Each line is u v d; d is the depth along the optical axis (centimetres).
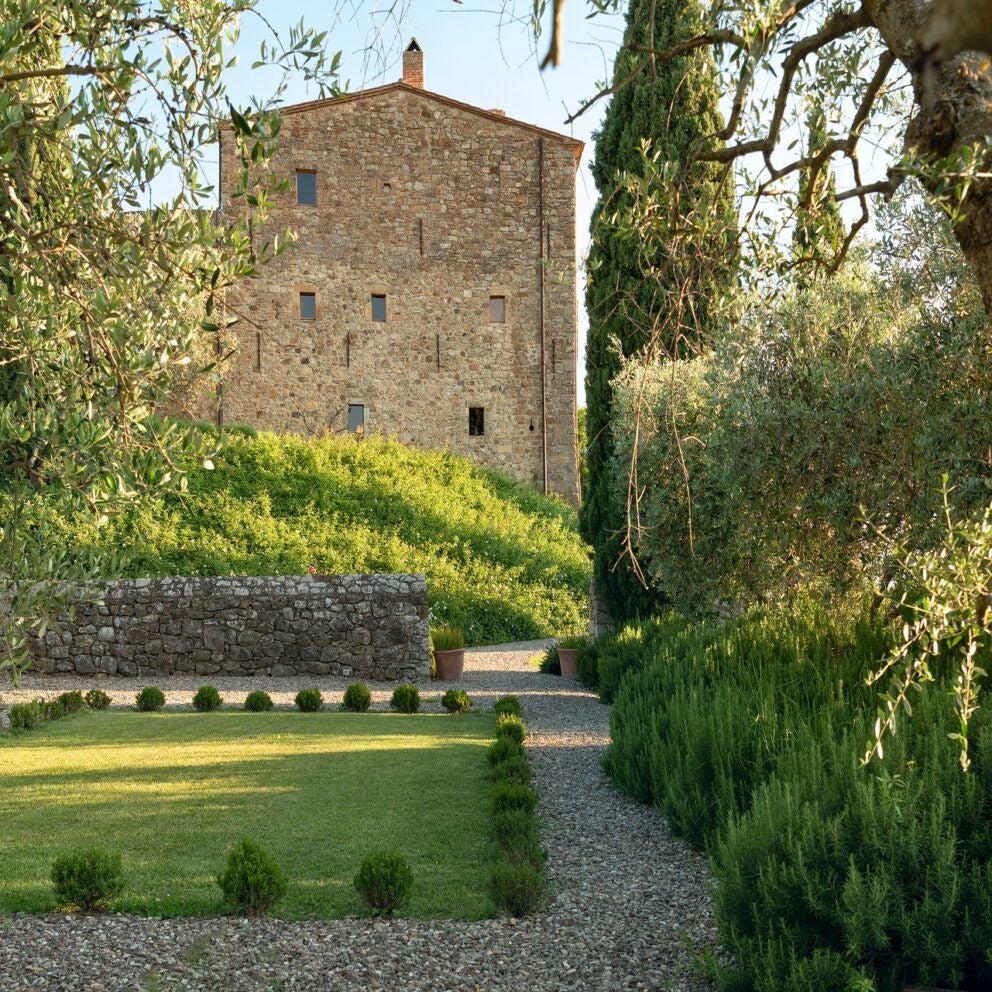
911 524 602
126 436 325
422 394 3069
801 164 327
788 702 711
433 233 3100
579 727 1159
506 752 895
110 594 1611
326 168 3033
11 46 277
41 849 638
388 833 686
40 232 310
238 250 319
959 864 415
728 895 449
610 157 1402
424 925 516
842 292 700
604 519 1511
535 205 3159
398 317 3062
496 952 483
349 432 2989
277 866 539
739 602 1016
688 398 981
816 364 702
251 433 2592
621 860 655
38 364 346
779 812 465
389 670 1625
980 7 100
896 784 430
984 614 279
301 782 843
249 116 309
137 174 316
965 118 231
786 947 418
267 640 1636
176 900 543
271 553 2089
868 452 660
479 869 613
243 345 2925
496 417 3108
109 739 1059
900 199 638
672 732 789
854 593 771
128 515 2036
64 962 457
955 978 386
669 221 373
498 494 2830
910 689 549
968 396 600
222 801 775
